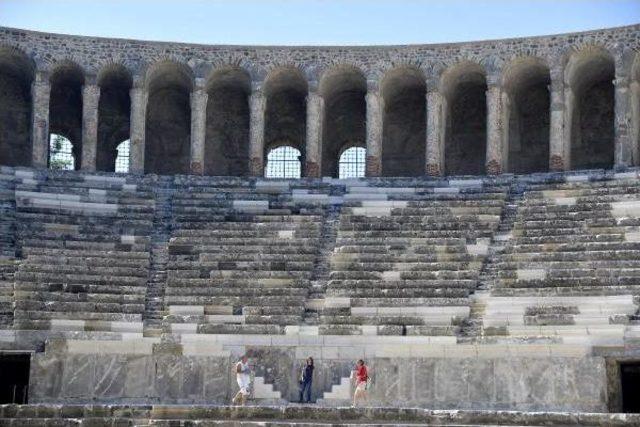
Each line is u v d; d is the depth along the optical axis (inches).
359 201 2437.3
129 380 1943.9
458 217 2325.3
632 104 2496.3
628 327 1892.2
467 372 1902.1
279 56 2662.4
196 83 2640.3
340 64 2647.6
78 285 2095.2
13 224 2300.7
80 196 2416.3
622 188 2341.3
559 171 2511.1
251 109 2637.8
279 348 1975.9
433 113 2596.0
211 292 2118.6
